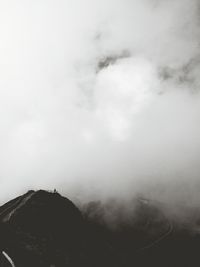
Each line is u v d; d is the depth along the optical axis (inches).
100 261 2955.2
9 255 2017.7
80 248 2918.3
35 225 2893.7
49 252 2358.5
